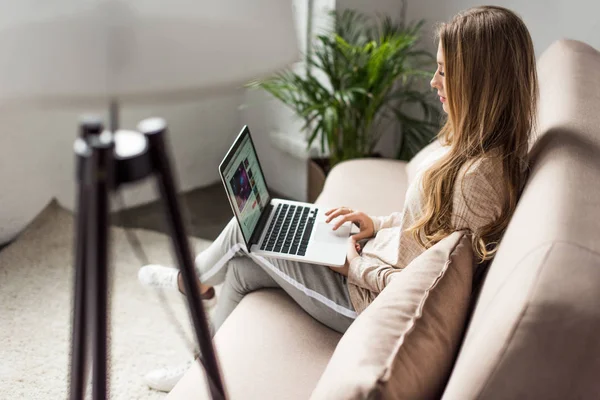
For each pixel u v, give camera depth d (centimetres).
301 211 182
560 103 156
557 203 106
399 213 177
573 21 240
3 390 184
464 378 93
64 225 265
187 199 309
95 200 81
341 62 268
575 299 88
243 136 180
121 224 277
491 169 134
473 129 139
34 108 72
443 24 144
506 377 90
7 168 250
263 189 185
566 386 90
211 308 222
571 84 168
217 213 298
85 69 68
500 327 91
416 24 291
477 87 137
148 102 72
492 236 135
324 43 250
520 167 138
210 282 184
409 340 102
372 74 247
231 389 130
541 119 159
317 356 142
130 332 211
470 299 125
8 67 70
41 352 201
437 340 106
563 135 134
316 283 154
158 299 228
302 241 164
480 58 135
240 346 143
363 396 93
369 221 173
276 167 317
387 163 238
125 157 83
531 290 90
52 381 189
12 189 254
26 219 262
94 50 68
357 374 96
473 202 134
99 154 79
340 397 95
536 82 143
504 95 135
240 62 76
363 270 149
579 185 113
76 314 93
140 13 69
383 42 259
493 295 102
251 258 170
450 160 140
